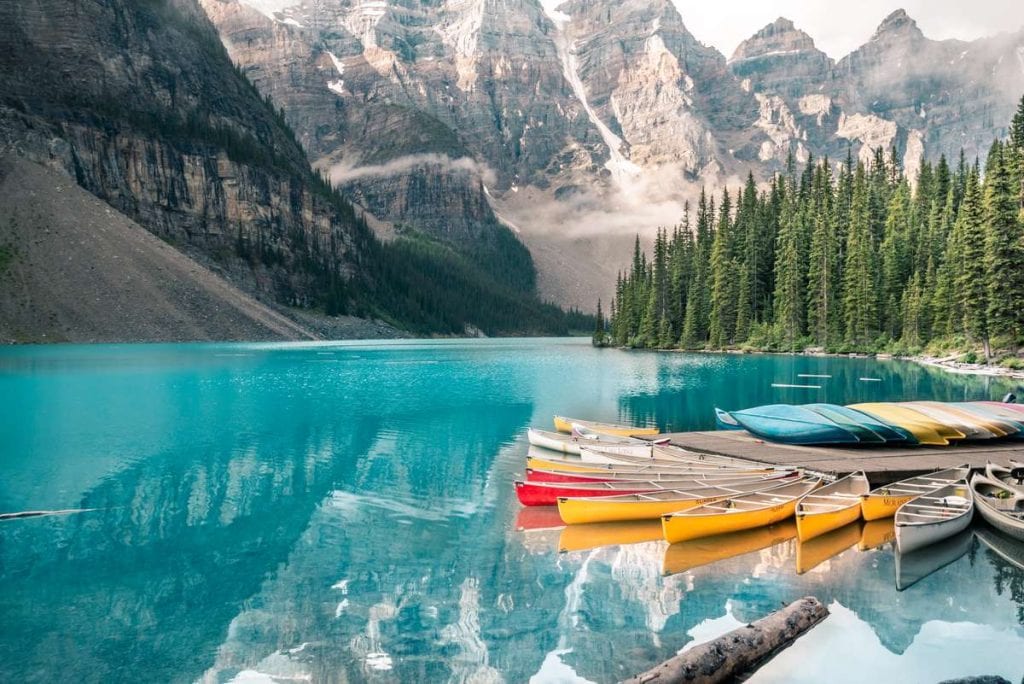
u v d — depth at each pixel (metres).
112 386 68.56
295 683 14.23
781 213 145.88
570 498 24.59
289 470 33.16
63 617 17.12
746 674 14.22
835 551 21.75
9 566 20.50
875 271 121.44
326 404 57.28
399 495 28.75
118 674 14.53
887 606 17.59
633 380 78.88
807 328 132.50
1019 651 15.32
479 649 15.59
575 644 15.76
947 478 28.20
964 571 20.08
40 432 42.94
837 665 14.55
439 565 20.61
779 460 31.25
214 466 33.88
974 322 84.75
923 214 132.50
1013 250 80.12
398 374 87.81
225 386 70.12
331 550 21.98
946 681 13.46
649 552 21.69
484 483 30.81
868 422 35.19
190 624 16.78
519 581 19.44
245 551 21.84
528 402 59.09
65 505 26.98
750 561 20.92
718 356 126.25
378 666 14.82
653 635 16.17
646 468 29.55
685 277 161.62
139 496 28.38
